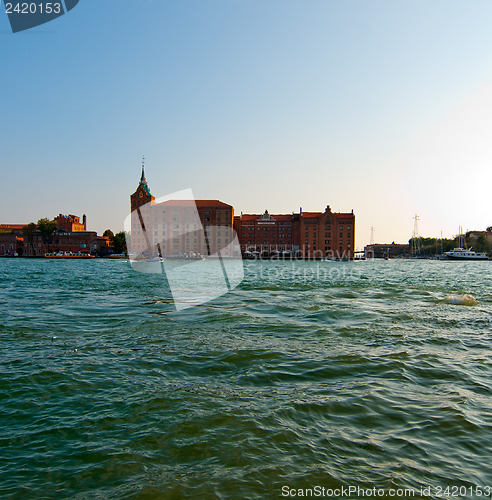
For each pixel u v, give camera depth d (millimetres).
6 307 20594
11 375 9453
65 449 6066
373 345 12484
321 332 14344
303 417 7129
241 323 15750
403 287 34531
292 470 5445
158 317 17016
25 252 167625
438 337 13734
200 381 9078
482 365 10422
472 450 5949
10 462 5695
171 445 6160
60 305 21234
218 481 5199
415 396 8156
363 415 7211
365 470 5422
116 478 5289
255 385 8805
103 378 9266
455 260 181750
